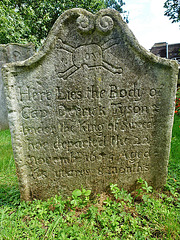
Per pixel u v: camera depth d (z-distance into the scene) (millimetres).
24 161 2029
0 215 1895
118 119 2074
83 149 2115
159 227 1748
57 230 1711
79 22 1726
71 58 1845
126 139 2150
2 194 2314
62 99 1939
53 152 2068
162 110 2111
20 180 2047
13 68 1764
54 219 1812
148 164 2281
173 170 2791
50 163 2100
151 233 1727
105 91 1977
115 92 1992
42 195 2197
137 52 1875
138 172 2295
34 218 1860
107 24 1751
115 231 1732
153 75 1988
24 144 1982
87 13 1727
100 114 2035
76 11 1700
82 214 1914
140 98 2041
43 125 1976
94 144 2117
